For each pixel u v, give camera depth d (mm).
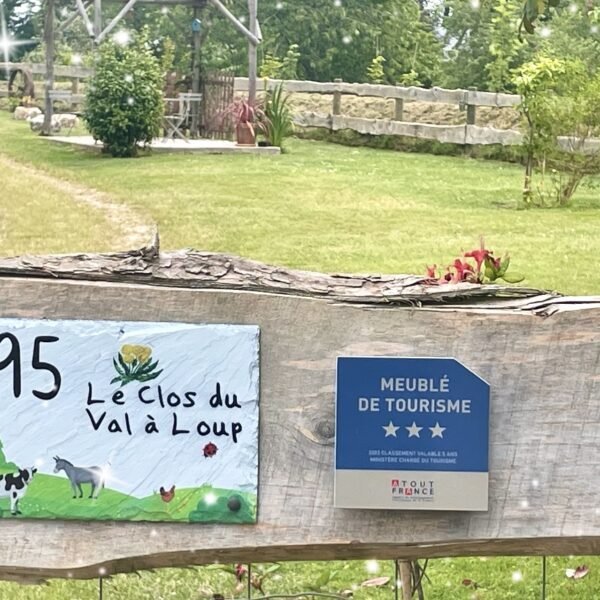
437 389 1814
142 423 1855
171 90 21828
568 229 10766
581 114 12820
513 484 1860
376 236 10117
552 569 3656
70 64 29875
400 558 1909
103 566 1885
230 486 1860
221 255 1950
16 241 9711
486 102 19547
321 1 34906
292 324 1867
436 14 39375
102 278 1896
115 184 13688
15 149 18578
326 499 1867
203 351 1853
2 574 1912
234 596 2984
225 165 16031
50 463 1858
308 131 21281
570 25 23531
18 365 1851
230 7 34156
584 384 1856
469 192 13602
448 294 1902
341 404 1820
